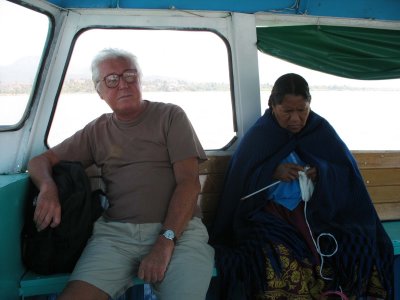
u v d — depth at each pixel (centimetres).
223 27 261
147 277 179
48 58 234
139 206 206
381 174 284
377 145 296
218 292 241
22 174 223
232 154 268
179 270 186
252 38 266
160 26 252
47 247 196
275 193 228
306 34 278
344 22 279
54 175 207
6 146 230
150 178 210
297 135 235
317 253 212
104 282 183
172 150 210
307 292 206
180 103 262
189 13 254
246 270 212
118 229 204
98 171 245
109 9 242
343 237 215
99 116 228
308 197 223
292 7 268
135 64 211
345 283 209
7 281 180
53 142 249
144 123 215
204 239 209
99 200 223
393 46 291
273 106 232
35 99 237
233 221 239
